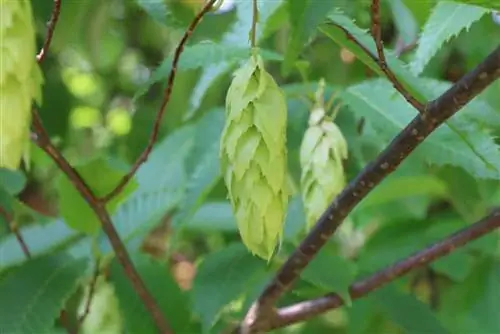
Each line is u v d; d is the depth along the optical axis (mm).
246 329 762
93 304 811
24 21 626
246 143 659
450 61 961
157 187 844
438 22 725
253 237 660
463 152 764
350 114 850
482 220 760
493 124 771
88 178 742
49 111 1049
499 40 888
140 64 1260
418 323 809
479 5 672
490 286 847
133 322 787
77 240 807
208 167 816
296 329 977
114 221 819
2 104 623
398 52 862
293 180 841
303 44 664
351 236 977
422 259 765
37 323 753
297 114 840
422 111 688
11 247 809
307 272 758
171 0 873
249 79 663
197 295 775
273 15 753
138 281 747
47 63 1053
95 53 891
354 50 729
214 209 854
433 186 848
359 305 823
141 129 1090
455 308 864
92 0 771
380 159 703
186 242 1094
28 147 634
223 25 827
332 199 740
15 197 823
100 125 1272
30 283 762
